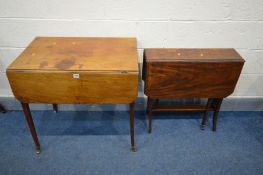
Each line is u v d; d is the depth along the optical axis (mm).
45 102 1517
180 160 1772
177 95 1764
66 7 1719
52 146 1863
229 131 2039
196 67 1627
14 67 1392
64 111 2219
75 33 1837
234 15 1760
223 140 1949
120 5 1712
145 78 1739
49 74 1380
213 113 2129
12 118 2123
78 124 2076
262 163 1766
